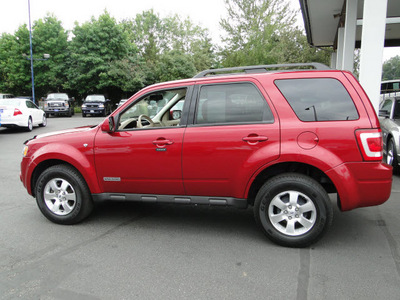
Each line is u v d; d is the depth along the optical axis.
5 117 14.55
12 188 6.33
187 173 3.88
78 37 32.91
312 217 3.55
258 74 3.78
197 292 2.84
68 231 4.24
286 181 3.56
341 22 13.66
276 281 2.98
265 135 3.59
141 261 3.41
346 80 3.56
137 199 4.18
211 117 3.86
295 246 3.63
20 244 3.85
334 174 3.43
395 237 3.89
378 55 7.40
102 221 4.59
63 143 4.35
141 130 4.07
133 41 45.12
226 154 3.72
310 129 3.51
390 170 3.45
